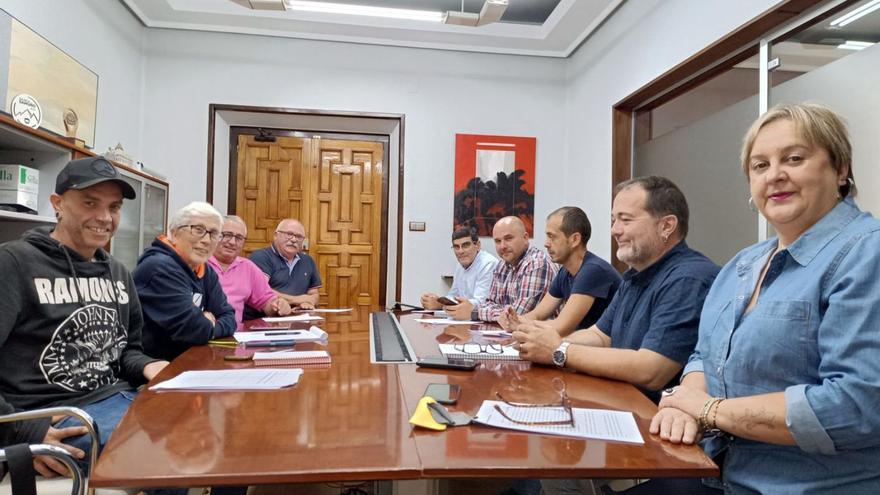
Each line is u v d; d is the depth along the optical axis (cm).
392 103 448
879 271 89
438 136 454
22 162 252
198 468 78
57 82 287
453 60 456
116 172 168
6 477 126
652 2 337
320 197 460
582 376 145
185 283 207
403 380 136
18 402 145
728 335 113
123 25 378
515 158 463
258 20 407
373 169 468
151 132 416
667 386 146
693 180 320
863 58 205
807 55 236
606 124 400
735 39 265
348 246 464
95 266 169
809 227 105
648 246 158
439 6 410
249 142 451
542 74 468
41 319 150
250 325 257
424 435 95
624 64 372
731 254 284
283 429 96
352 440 91
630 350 143
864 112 204
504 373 147
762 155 107
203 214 216
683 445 93
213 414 105
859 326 88
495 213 460
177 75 420
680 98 346
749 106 272
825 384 89
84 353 159
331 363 158
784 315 100
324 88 438
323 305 459
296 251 376
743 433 96
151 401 114
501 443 92
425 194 452
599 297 207
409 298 447
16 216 217
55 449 108
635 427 102
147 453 84
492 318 267
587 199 430
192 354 174
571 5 378
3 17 239
